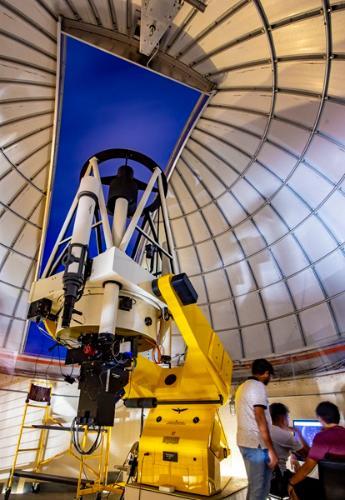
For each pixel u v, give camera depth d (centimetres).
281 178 830
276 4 544
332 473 318
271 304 965
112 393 323
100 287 348
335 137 686
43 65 696
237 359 999
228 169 902
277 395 889
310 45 581
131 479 459
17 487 834
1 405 909
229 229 979
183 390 446
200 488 373
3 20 598
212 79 746
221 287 1043
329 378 813
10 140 780
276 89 689
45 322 398
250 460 337
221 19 605
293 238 889
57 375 1023
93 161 495
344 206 764
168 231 511
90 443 938
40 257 884
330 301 849
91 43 650
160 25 558
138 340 396
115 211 453
